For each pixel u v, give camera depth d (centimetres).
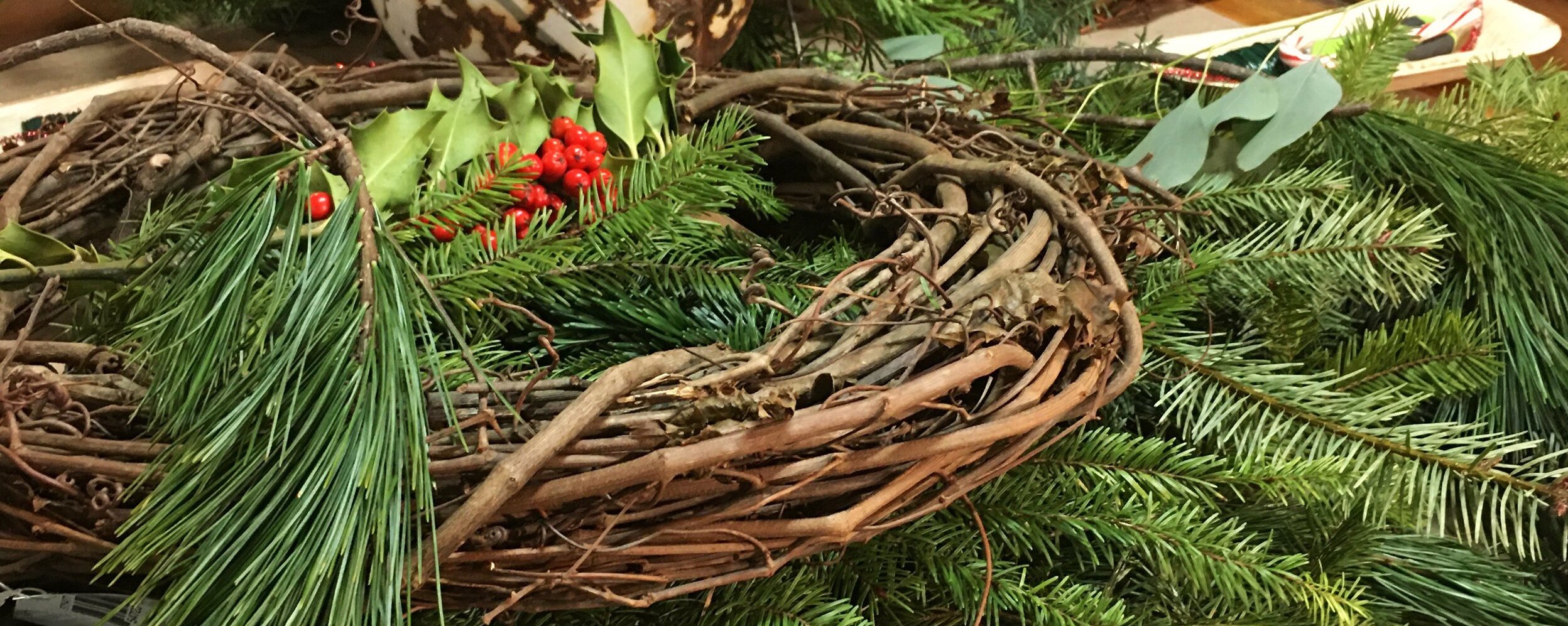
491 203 45
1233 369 52
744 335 45
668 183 46
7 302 40
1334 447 51
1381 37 64
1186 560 46
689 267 47
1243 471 48
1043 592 46
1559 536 56
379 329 33
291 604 31
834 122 51
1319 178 57
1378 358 54
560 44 55
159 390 34
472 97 46
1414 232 54
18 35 60
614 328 47
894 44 66
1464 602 51
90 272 38
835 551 44
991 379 39
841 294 41
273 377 32
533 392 35
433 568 33
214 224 36
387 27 58
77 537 35
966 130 51
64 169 45
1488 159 60
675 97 51
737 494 35
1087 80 71
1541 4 80
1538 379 55
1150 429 56
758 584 42
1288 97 56
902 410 35
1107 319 38
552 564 35
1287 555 50
